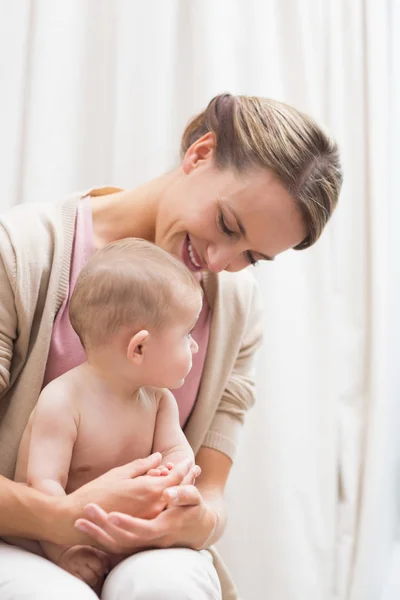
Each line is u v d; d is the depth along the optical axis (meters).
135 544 0.97
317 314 2.01
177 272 1.06
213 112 1.21
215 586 0.99
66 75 1.80
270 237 1.16
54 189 1.78
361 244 2.06
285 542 1.91
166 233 1.20
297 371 1.96
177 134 1.92
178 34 1.94
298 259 1.98
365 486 1.99
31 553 1.00
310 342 2.00
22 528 0.99
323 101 2.04
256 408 1.93
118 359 1.05
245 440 1.92
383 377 2.01
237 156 1.14
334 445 2.00
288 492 1.93
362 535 1.97
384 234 2.04
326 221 1.20
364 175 2.06
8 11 1.76
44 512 0.97
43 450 1.03
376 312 2.02
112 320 1.03
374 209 2.03
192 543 1.03
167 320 1.04
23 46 1.78
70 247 1.17
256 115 1.16
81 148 1.84
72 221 1.21
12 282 1.10
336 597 1.97
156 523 0.98
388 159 2.06
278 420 1.93
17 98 1.77
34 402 1.13
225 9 1.93
